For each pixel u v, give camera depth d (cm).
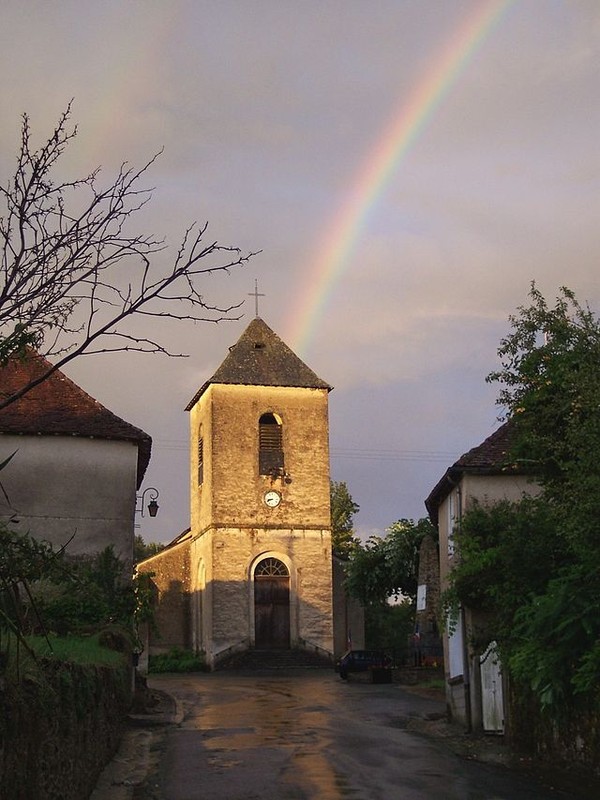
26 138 658
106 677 1318
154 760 1442
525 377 1467
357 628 4241
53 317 659
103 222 671
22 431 2136
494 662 1595
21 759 662
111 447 2200
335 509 6269
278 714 2100
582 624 1149
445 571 2145
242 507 4069
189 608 4416
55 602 1756
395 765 1365
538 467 1484
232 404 4150
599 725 1129
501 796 1113
